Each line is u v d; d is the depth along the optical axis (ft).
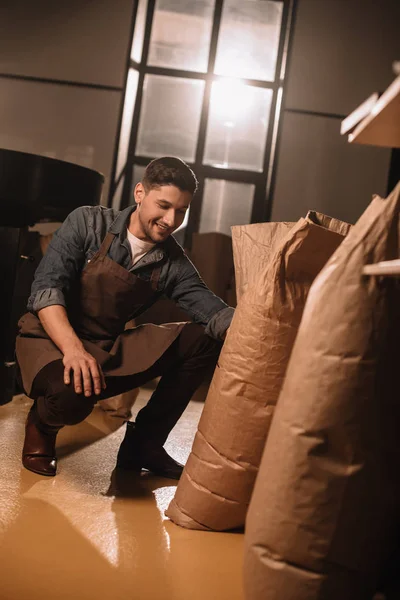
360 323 3.80
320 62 19.83
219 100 20.43
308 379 3.83
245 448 5.49
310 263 5.28
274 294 5.33
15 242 10.20
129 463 7.32
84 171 10.57
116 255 6.84
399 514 3.87
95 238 6.84
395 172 19.76
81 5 19.58
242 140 20.45
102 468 7.31
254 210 20.39
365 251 3.87
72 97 19.54
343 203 19.83
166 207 6.49
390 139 4.16
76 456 7.73
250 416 5.44
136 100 20.48
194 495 5.69
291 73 19.84
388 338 3.83
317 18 19.84
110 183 19.51
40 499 6.03
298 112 19.84
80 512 5.82
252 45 20.49
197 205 20.47
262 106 20.47
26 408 10.24
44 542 5.08
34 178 9.93
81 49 19.56
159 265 6.98
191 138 20.53
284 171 19.84
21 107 19.54
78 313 6.95
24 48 19.57
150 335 7.00
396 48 19.83
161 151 20.54
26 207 10.07
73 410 6.28
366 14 19.81
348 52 19.84
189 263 7.13
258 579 3.83
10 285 10.23
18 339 6.84
